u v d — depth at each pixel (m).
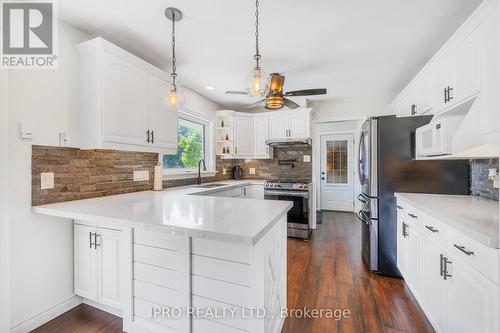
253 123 4.44
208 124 4.19
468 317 1.19
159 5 1.69
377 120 2.47
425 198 2.03
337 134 5.82
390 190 2.43
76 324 1.73
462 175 2.24
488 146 1.57
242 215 1.33
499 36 1.26
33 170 1.68
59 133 1.83
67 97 1.88
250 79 1.58
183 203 1.74
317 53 2.46
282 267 1.70
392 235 2.43
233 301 1.26
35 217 1.70
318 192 5.95
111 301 1.74
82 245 1.87
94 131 1.85
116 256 1.70
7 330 1.55
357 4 1.70
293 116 4.12
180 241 1.38
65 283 1.88
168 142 2.54
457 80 1.74
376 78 3.18
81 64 1.92
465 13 1.80
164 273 1.44
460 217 1.35
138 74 2.15
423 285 1.74
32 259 1.68
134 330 1.54
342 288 2.21
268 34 2.09
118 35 2.09
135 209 1.52
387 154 2.43
